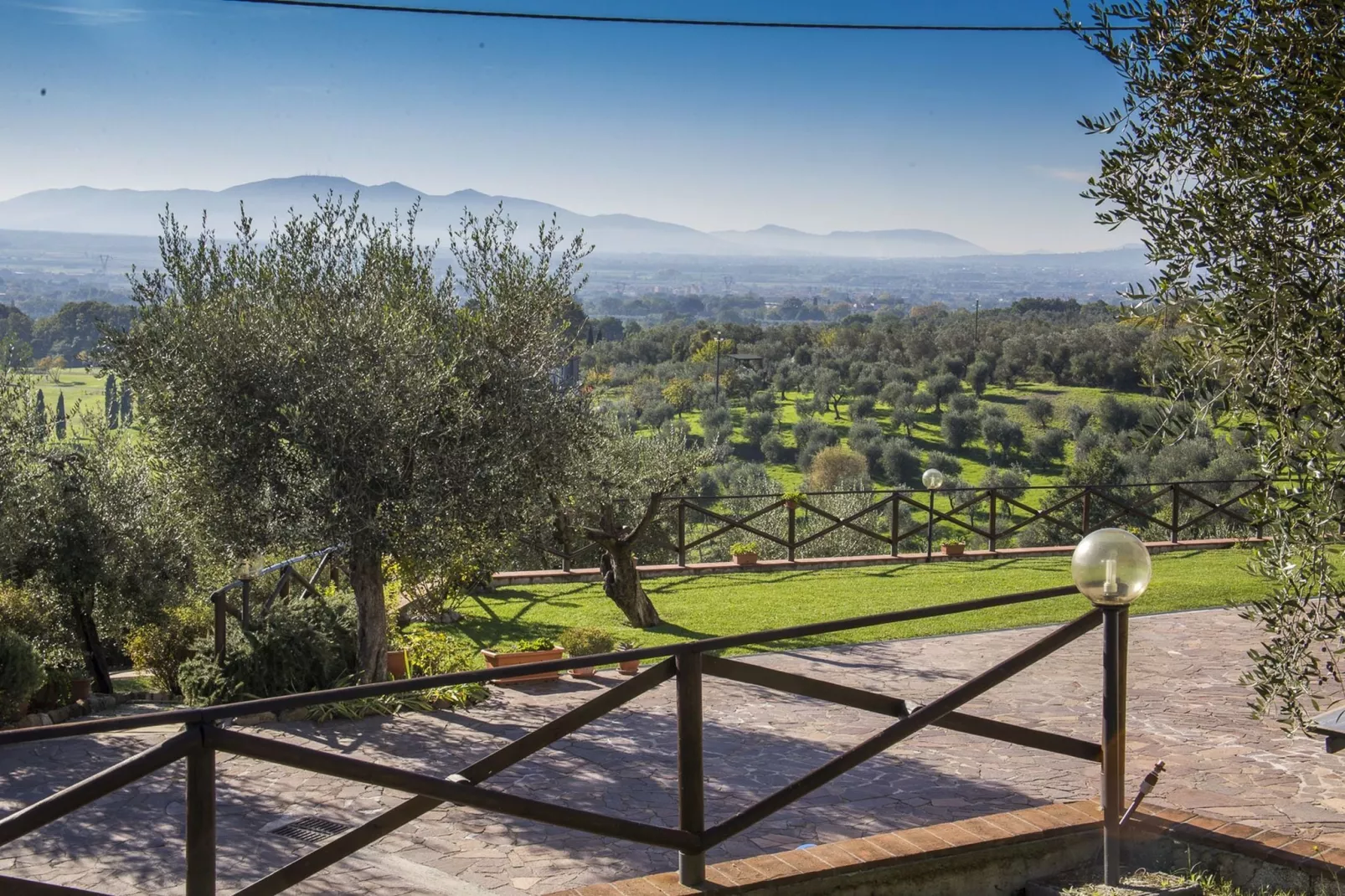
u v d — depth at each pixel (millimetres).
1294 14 3178
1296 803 5613
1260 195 3145
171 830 5711
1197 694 8000
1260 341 3209
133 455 10805
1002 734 4148
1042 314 66312
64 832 5652
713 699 8352
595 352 66438
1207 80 3242
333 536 8062
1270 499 3330
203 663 8539
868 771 6516
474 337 8820
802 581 13883
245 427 8031
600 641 9477
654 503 11523
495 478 8492
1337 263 3170
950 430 45781
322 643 8570
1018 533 28422
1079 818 4531
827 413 53219
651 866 5227
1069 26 3559
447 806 6066
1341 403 3113
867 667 9227
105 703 9141
